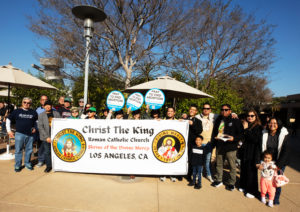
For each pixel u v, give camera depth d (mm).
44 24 13992
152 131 4469
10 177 4258
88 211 3064
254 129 3854
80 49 14844
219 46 15547
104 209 3141
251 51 15703
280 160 3506
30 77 6211
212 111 8422
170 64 16094
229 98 8648
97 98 10836
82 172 4660
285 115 38719
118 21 14492
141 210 3150
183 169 4422
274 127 3678
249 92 25812
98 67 16062
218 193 3932
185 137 4426
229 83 17234
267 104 37875
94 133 4551
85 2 13141
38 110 5871
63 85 13539
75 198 3453
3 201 3256
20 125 4535
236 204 3502
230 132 4070
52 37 14180
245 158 3904
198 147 4176
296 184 4586
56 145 4621
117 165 4516
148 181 4383
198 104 8336
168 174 4438
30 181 4105
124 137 4500
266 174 3521
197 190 4023
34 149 6969
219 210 3266
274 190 3469
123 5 13562
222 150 4172
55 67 15578
